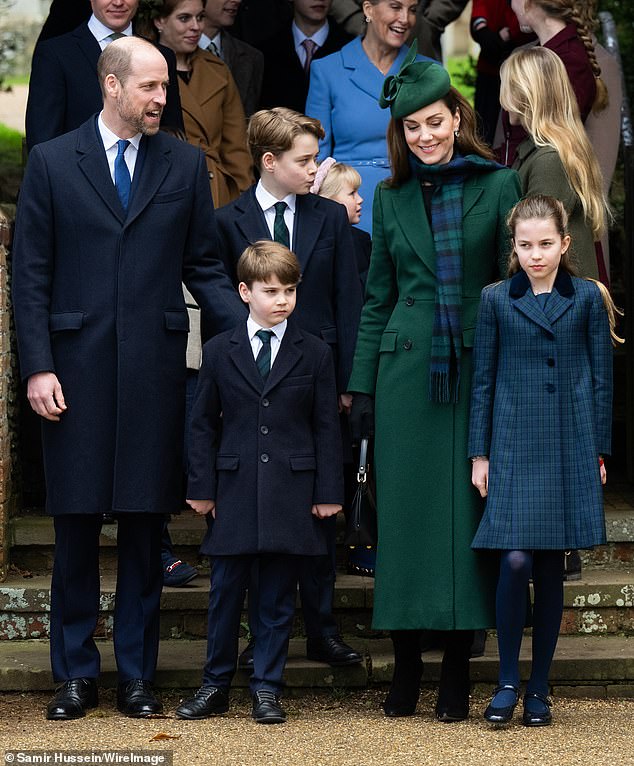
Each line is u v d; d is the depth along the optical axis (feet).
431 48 87.97
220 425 55.11
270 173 57.57
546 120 59.21
